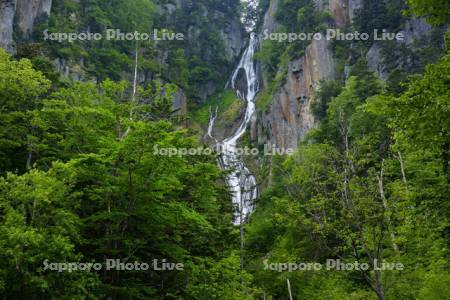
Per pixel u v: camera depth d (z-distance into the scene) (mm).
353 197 14891
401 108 9352
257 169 59375
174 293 18094
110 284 15578
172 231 18219
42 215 12859
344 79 67500
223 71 111938
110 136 16578
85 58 72125
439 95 8945
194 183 19453
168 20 106750
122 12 86938
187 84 98375
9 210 12336
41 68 30250
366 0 70000
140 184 15156
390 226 14906
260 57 93125
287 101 77875
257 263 29344
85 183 17344
